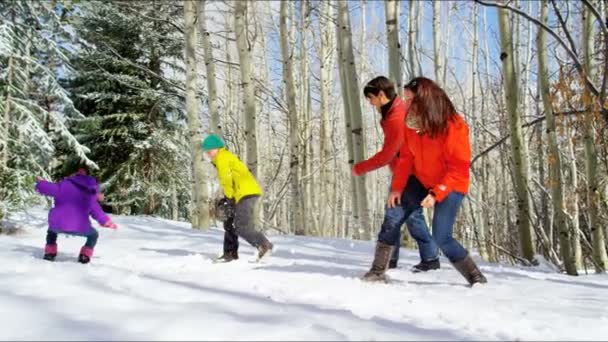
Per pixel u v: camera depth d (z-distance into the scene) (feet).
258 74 59.47
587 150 19.25
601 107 16.53
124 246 20.13
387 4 24.79
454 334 7.11
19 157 25.75
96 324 6.72
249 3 38.29
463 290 11.21
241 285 10.60
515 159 20.12
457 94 71.92
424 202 11.09
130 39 46.37
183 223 34.32
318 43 55.72
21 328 6.60
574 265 18.04
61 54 28.43
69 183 15.03
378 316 8.07
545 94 19.58
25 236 22.59
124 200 47.85
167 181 49.96
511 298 10.41
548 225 37.47
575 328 7.80
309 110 54.95
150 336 6.14
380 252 11.91
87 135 46.32
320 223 52.34
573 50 16.26
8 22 26.05
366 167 14.34
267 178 67.56
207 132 54.03
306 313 7.72
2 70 25.36
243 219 15.57
